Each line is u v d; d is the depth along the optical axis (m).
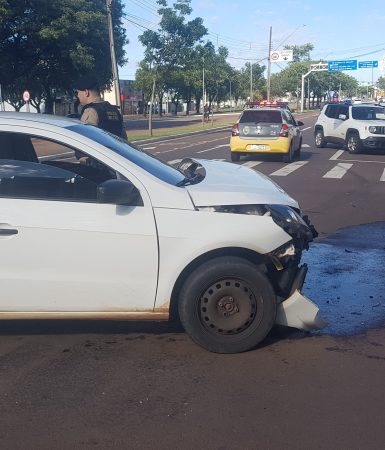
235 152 19.03
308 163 18.72
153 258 4.58
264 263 4.84
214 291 4.66
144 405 3.99
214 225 4.58
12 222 4.50
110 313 4.68
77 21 33.81
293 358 4.71
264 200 4.77
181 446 3.53
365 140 20.92
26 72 38.19
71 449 3.51
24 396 4.11
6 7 31.84
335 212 10.76
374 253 7.95
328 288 6.47
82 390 4.20
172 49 31.64
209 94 75.25
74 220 4.52
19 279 4.55
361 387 4.24
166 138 31.39
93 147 4.68
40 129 4.68
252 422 3.78
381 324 5.45
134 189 4.59
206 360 4.67
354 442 3.56
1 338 5.09
